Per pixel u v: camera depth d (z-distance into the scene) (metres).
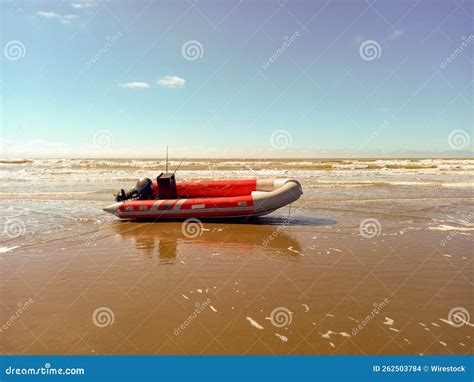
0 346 3.78
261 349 3.75
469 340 3.87
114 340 3.89
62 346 3.79
